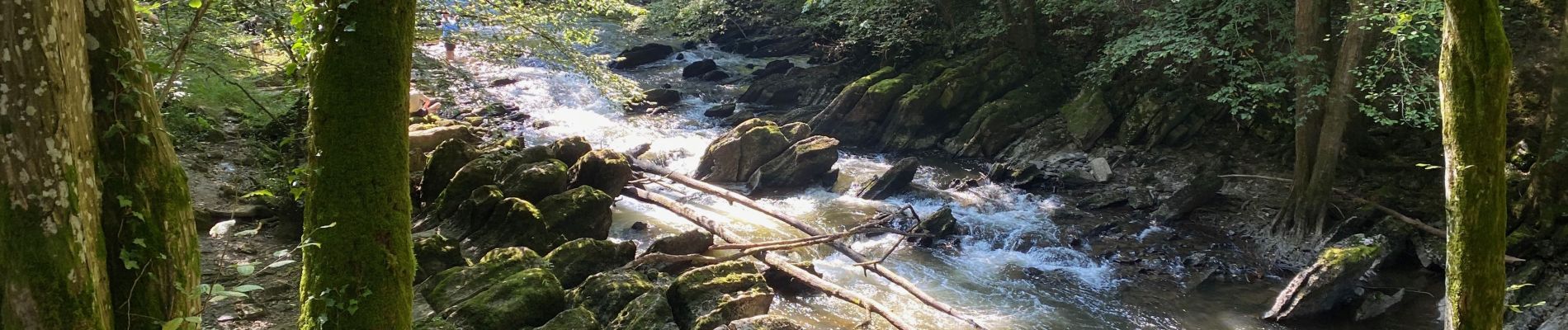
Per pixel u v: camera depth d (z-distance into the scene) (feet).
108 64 12.00
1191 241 41.24
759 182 47.75
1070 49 63.93
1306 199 39.88
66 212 10.87
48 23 10.46
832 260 37.11
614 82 43.60
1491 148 13.87
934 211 44.55
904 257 38.32
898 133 59.41
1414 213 41.29
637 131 58.23
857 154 57.93
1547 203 36.17
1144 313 33.47
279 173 33.68
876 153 58.54
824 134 60.39
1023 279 36.47
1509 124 43.50
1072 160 53.11
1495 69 13.50
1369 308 33.55
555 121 58.85
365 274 14.42
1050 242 40.52
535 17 40.24
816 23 72.28
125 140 12.23
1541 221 36.11
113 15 12.03
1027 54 62.59
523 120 58.29
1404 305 34.35
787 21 90.07
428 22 37.96
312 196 14.65
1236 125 52.70
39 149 10.51
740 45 89.86
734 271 29.17
